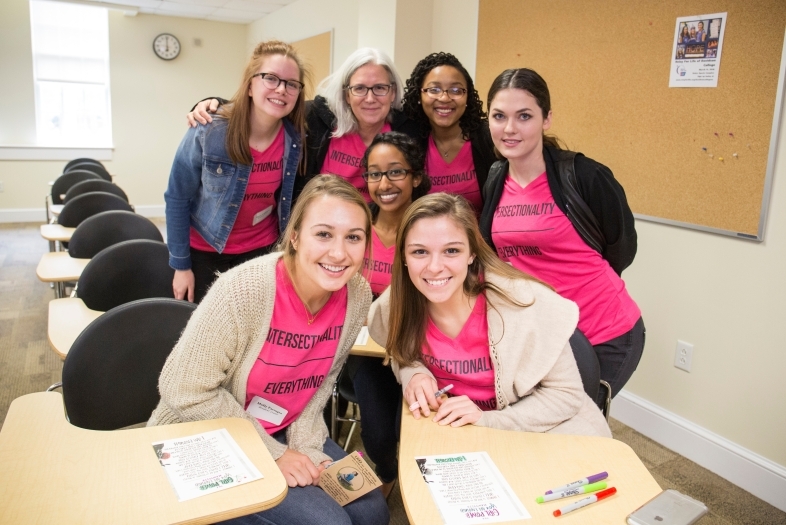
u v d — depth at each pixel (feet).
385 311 5.84
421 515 3.62
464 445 4.42
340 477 4.87
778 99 7.20
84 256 10.05
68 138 26.71
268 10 24.48
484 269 5.32
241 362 5.02
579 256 6.48
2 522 3.33
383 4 13.28
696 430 8.66
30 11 24.73
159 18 26.84
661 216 8.82
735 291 8.02
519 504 3.75
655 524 3.51
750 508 7.71
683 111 8.30
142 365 5.67
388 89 7.64
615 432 9.56
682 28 8.16
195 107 7.20
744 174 7.69
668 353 9.00
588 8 9.57
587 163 6.23
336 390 7.63
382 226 7.31
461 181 8.04
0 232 23.89
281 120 7.35
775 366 7.66
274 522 4.54
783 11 7.05
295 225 4.86
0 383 10.78
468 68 12.53
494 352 5.17
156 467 3.93
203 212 7.49
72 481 3.73
